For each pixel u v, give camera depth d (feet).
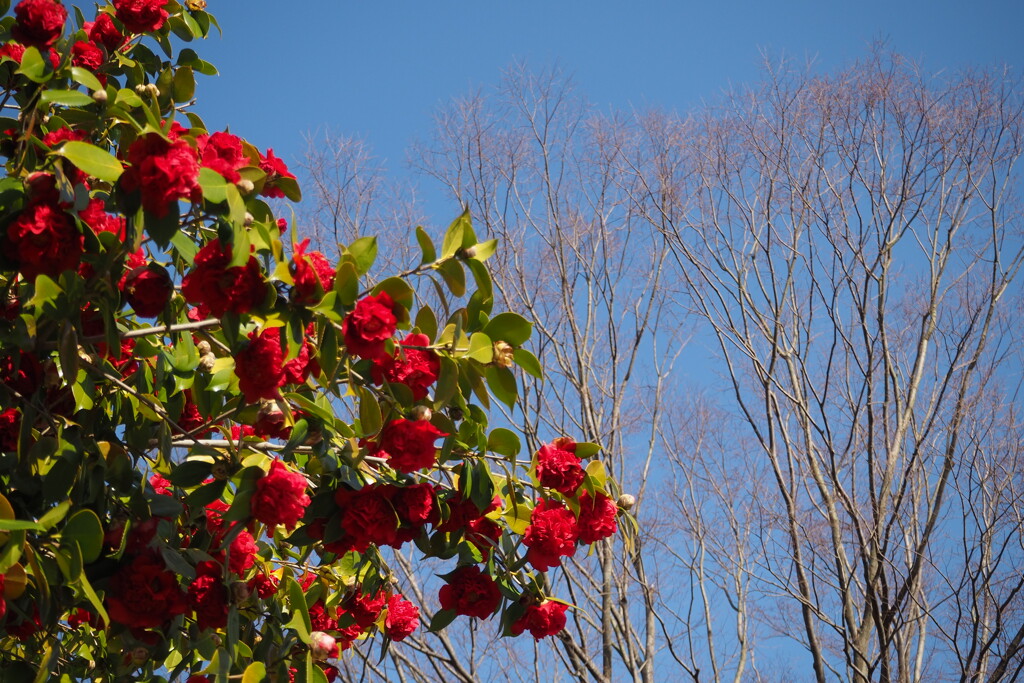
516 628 9.73
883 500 23.59
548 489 9.80
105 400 9.28
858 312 26.48
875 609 22.13
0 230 7.76
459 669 20.30
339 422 8.36
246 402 8.25
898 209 26.23
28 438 8.14
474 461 9.37
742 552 26.37
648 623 23.70
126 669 9.68
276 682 8.80
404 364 8.35
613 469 24.21
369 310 7.56
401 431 8.36
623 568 24.02
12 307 8.38
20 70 8.73
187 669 10.36
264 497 7.86
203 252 7.49
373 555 10.23
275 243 7.46
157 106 8.19
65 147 7.16
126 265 8.63
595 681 22.34
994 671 20.38
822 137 27.17
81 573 6.74
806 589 25.23
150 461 9.21
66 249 7.68
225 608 8.61
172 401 8.82
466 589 9.50
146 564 7.88
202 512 9.00
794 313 27.61
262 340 7.68
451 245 8.61
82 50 10.36
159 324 8.43
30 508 8.18
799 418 26.63
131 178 7.24
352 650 18.60
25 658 9.23
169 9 11.07
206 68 11.27
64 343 7.64
